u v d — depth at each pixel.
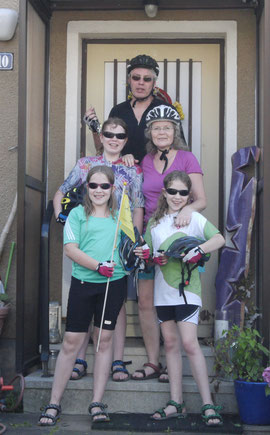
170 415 4.00
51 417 3.94
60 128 5.17
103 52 5.32
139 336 5.07
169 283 4.01
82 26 5.18
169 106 4.44
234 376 4.00
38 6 4.83
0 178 5.05
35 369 4.71
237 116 5.05
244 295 4.69
